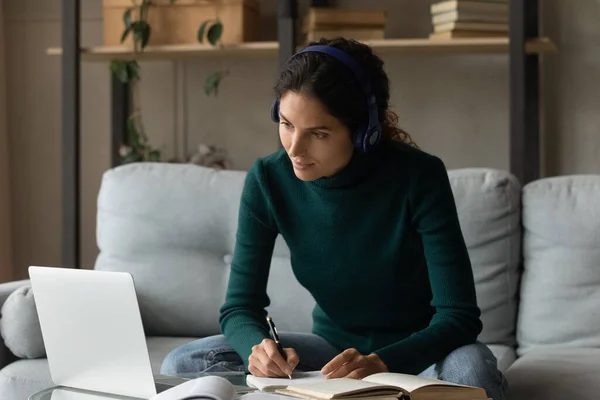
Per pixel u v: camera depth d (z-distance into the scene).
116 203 3.05
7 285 2.82
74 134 3.56
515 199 2.85
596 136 3.72
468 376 1.87
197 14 3.64
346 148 1.95
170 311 2.96
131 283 1.64
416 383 1.58
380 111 2.01
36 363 2.58
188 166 3.09
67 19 3.55
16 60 4.28
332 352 2.23
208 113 4.11
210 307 2.94
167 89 4.14
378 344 2.17
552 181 2.87
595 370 2.30
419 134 3.93
